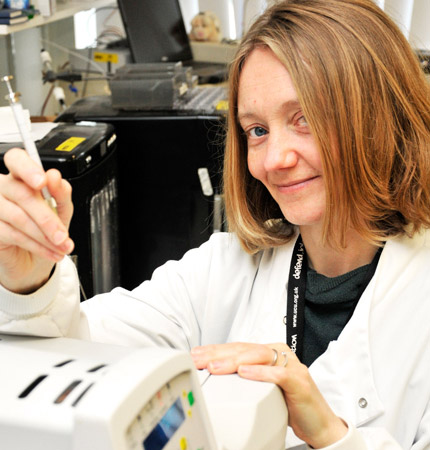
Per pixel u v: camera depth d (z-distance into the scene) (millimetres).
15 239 630
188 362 548
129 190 2070
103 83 2988
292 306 1052
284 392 730
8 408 514
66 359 593
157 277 1167
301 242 1086
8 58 2523
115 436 454
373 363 967
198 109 2080
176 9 3188
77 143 1634
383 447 811
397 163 964
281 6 935
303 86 877
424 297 981
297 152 917
